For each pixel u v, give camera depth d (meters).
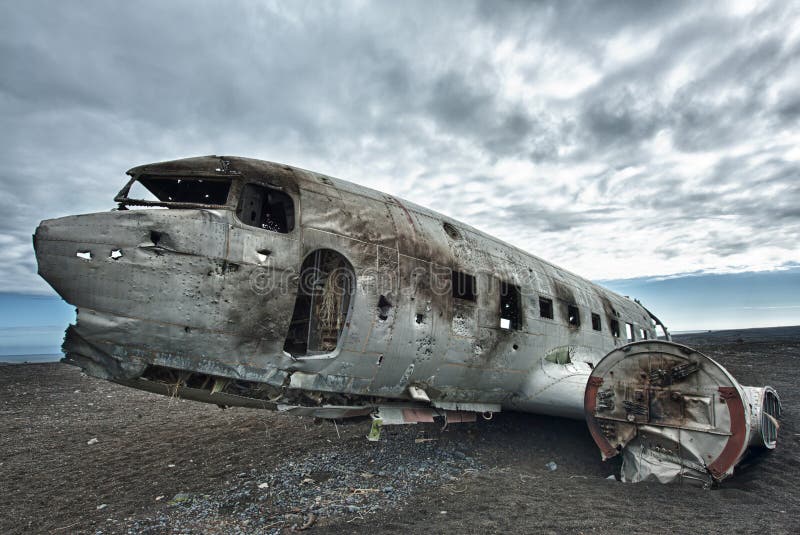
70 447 7.68
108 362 4.17
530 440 7.96
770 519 4.23
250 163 5.04
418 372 5.86
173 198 5.41
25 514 4.84
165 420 9.86
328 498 5.12
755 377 16.14
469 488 5.43
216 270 4.30
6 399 11.90
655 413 5.59
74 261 3.93
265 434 8.41
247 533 4.23
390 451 7.15
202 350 4.28
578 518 4.36
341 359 5.04
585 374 7.87
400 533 4.11
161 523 4.49
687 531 3.95
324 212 5.18
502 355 6.98
